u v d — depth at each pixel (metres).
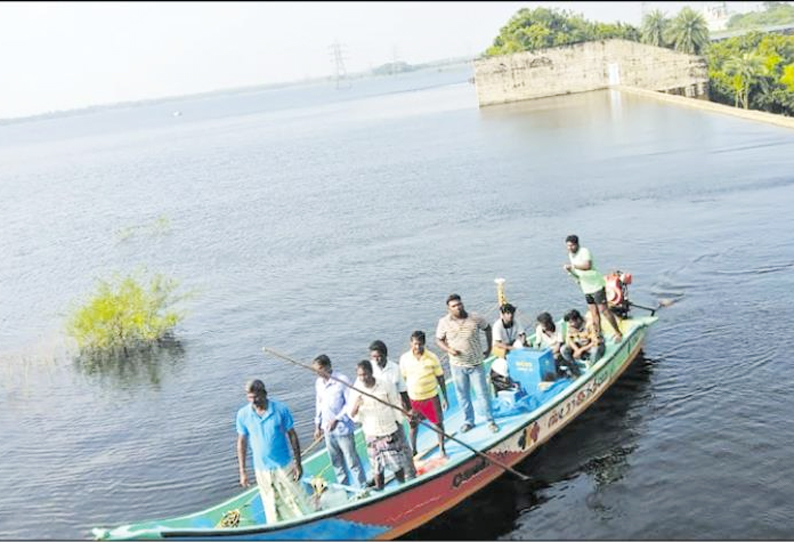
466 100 119.31
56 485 13.67
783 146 37.50
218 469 13.66
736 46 79.06
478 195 36.41
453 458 11.32
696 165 35.69
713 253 21.81
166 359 19.72
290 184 50.06
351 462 10.71
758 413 12.68
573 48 80.12
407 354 11.40
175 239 35.06
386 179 46.28
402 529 10.55
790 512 10.16
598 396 14.00
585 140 49.75
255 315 22.36
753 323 16.34
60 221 43.66
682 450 11.97
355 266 26.31
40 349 21.56
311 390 16.53
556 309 19.41
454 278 23.27
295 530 9.40
